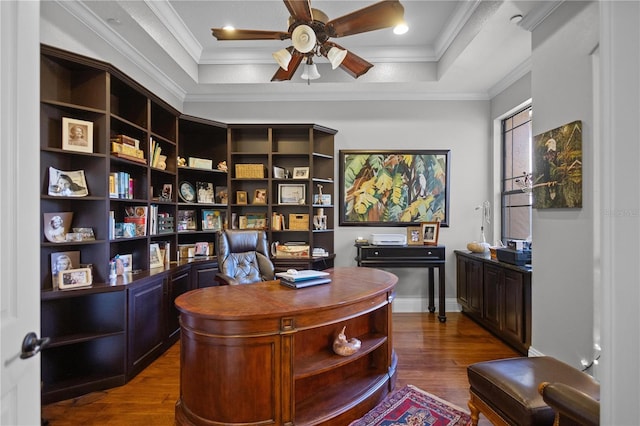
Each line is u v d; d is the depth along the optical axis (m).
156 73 3.47
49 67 2.31
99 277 2.43
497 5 2.47
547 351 2.44
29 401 0.91
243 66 3.80
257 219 4.04
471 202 4.15
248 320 1.60
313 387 1.98
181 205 3.71
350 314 1.89
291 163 4.21
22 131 0.89
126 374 2.39
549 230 2.40
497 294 3.13
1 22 0.82
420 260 3.65
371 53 3.67
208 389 1.65
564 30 2.25
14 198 0.86
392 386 2.27
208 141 4.18
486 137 4.14
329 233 4.18
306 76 2.58
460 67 3.40
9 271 0.84
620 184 0.74
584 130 2.08
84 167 2.44
